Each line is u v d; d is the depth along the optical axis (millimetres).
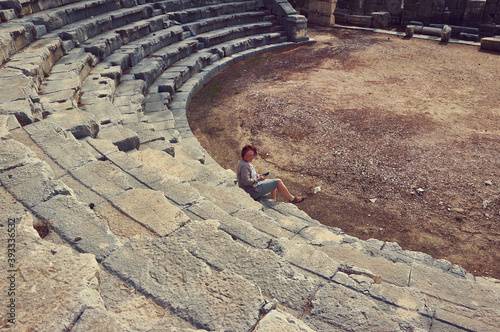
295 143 10680
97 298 2668
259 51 19875
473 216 7492
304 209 8070
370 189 8516
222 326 2670
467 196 8023
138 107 10617
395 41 20859
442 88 14086
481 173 8695
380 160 9492
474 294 4176
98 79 11336
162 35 16719
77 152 5242
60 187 4043
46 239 3490
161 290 2992
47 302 2516
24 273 2754
